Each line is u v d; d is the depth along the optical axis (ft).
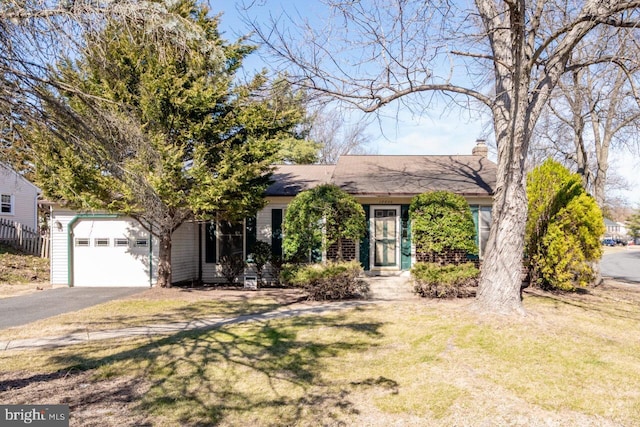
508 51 24.17
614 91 37.11
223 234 42.24
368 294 32.76
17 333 21.88
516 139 22.61
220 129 31.48
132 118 16.71
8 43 12.34
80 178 28.66
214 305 29.58
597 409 12.60
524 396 13.51
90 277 40.50
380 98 24.50
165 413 12.42
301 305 29.37
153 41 13.60
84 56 13.78
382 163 49.90
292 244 32.68
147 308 28.60
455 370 15.79
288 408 12.78
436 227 31.58
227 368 16.21
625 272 58.08
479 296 24.89
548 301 28.50
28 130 14.73
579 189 31.99
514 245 23.67
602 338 19.76
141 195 18.10
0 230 56.49
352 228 32.48
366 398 13.47
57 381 14.99
